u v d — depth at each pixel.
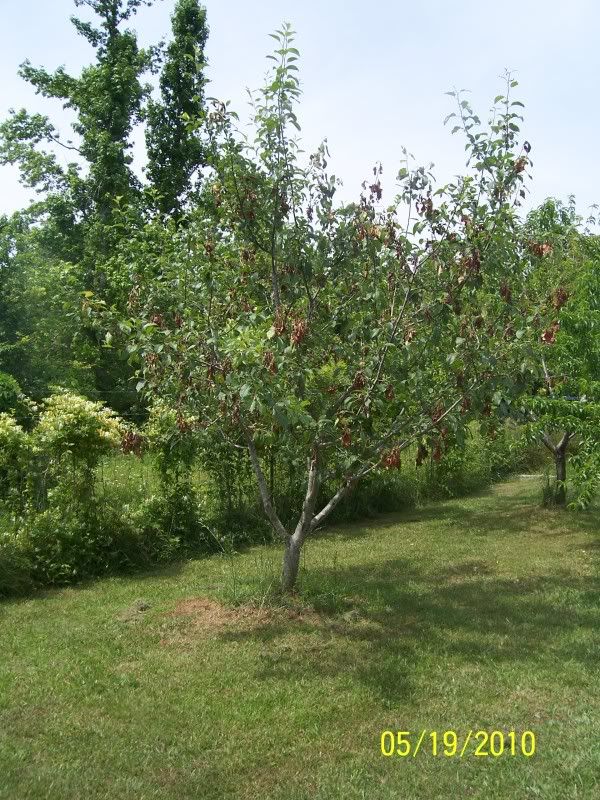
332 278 6.89
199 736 4.48
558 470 12.80
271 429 6.84
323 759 4.21
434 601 7.33
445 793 3.83
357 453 7.11
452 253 6.26
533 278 8.61
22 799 3.76
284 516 11.26
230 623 6.58
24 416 14.12
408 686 5.19
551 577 8.34
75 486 8.84
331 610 6.95
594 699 4.91
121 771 4.08
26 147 23.30
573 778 3.91
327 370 6.78
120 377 20.41
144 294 6.98
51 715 4.78
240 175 6.66
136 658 5.80
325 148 6.71
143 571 8.92
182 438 7.69
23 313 25.38
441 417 6.44
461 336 6.30
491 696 5.02
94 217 21.42
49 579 8.13
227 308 6.79
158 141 22.61
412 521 12.46
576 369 9.09
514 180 6.33
